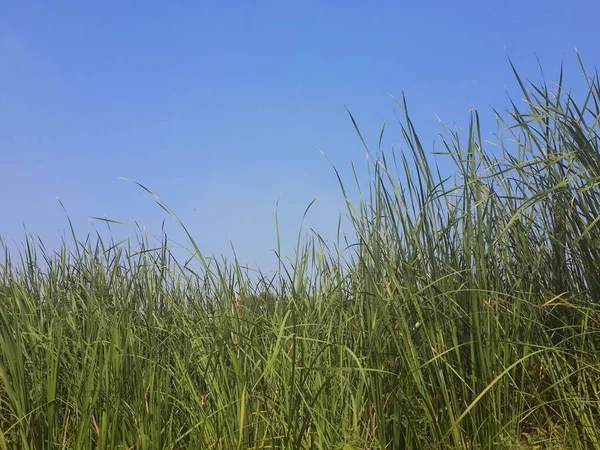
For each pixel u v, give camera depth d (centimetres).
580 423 240
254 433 247
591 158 252
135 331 288
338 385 265
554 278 271
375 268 265
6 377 236
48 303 309
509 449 226
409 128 265
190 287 295
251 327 285
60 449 245
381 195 266
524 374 253
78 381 262
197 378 283
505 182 288
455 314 252
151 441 238
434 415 237
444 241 264
